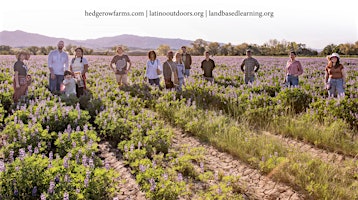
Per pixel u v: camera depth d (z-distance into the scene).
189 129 9.55
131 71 23.02
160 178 5.90
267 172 6.91
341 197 5.79
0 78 15.75
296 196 6.01
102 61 35.53
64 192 5.09
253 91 13.61
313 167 6.80
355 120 9.62
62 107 9.93
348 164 7.17
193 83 15.62
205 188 6.30
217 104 12.22
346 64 31.84
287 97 11.76
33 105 10.12
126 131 8.77
